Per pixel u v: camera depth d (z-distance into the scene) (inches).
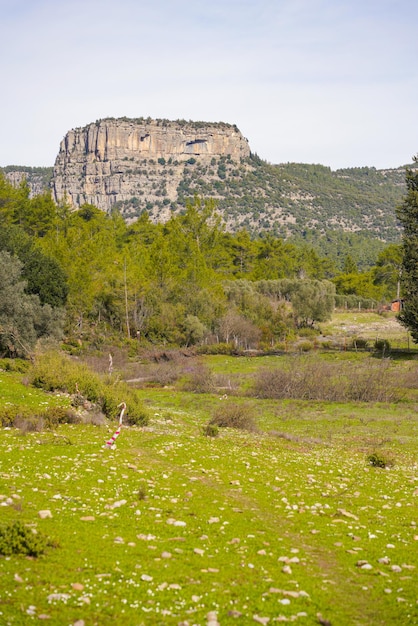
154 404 1747.0
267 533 513.3
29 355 1782.7
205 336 3238.2
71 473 642.2
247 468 790.5
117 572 398.3
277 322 3435.0
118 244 4894.2
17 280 2183.8
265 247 5511.8
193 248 3907.5
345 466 895.7
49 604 345.7
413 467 959.6
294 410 1707.7
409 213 2763.3
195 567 421.4
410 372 2187.5
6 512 485.7
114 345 2910.9
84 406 1175.0
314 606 374.9
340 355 2760.8
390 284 5610.2
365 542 508.1
